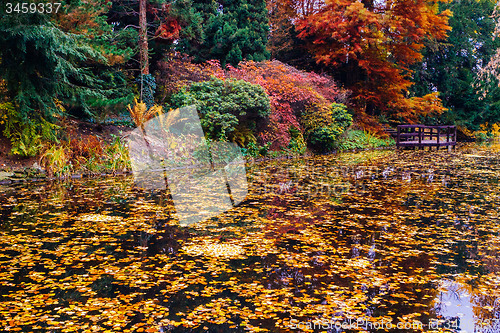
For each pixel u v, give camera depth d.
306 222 6.25
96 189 8.77
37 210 6.75
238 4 21.52
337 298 3.61
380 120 26.89
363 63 23.62
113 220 6.18
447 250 5.01
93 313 3.29
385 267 4.40
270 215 6.66
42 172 10.27
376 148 22.47
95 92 11.43
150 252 4.79
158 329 3.05
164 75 15.94
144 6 14.13
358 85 25.28
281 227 5.95
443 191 9.10
